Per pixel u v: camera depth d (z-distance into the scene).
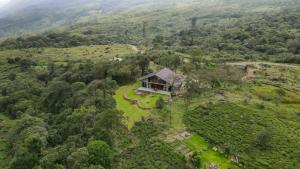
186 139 73.12
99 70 126.94
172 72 109.50
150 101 95.44
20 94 135.25
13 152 92.50
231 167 63.00
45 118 105.44
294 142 68.62
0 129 116.50
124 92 106.25
